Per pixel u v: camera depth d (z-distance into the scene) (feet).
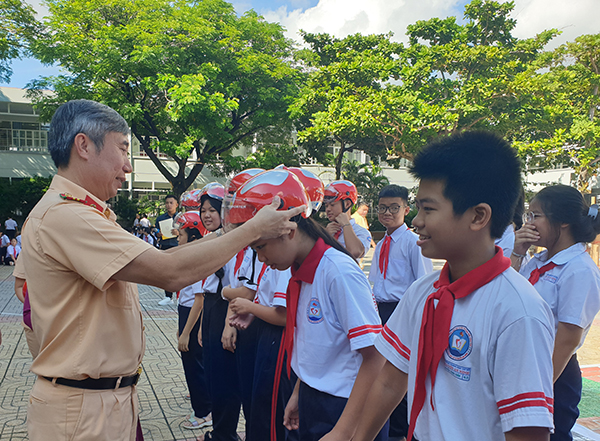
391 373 4.98
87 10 50.42
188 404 13.37
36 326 5.80
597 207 7.77
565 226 7.83
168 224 26.58
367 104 58.49
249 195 5.96
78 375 5.47
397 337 4.94
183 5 53.93
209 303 10.50
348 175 84.23
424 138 58.23
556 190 7.93
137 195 89.25
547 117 64.69
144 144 59.47
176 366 16.62
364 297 6.09
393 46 69.82
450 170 4.08
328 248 6.53
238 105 51.13
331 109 60.13
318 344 6.35
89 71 49.98
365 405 5.14
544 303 3.92
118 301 5.81
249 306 8.41
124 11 51.96
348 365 6.38
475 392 3.95
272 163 64.08
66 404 5.50
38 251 5.63
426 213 4.26
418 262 12.91
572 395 7.63
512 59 66.59
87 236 5.36
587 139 63.41
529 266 8.50
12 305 27.53
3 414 12.24
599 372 16.79
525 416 3.60
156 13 51.26
